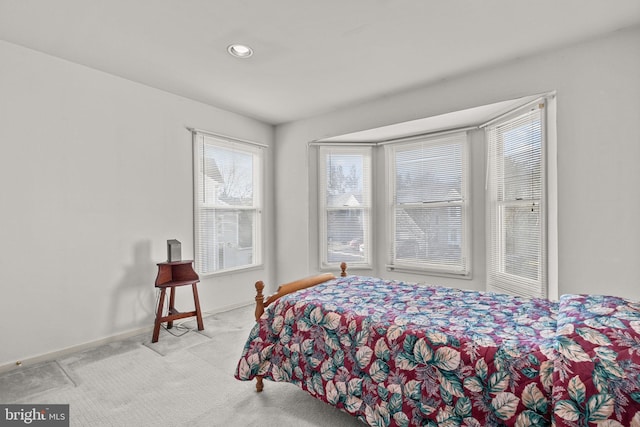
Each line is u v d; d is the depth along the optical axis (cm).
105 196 276
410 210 375
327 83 297
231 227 381
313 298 198
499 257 305
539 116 254
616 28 212
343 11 193
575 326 125
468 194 330
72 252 257
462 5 188
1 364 224
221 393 201
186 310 334
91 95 267
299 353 180
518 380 118
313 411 183
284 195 422
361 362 156
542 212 252
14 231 229
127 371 227
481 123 319
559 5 188
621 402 98
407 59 253
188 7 188
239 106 359
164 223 317
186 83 298
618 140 216
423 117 306
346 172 404
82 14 194
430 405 134
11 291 228
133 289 294
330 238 405
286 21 203
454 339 136
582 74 228
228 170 377
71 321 256
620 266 216
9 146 227
